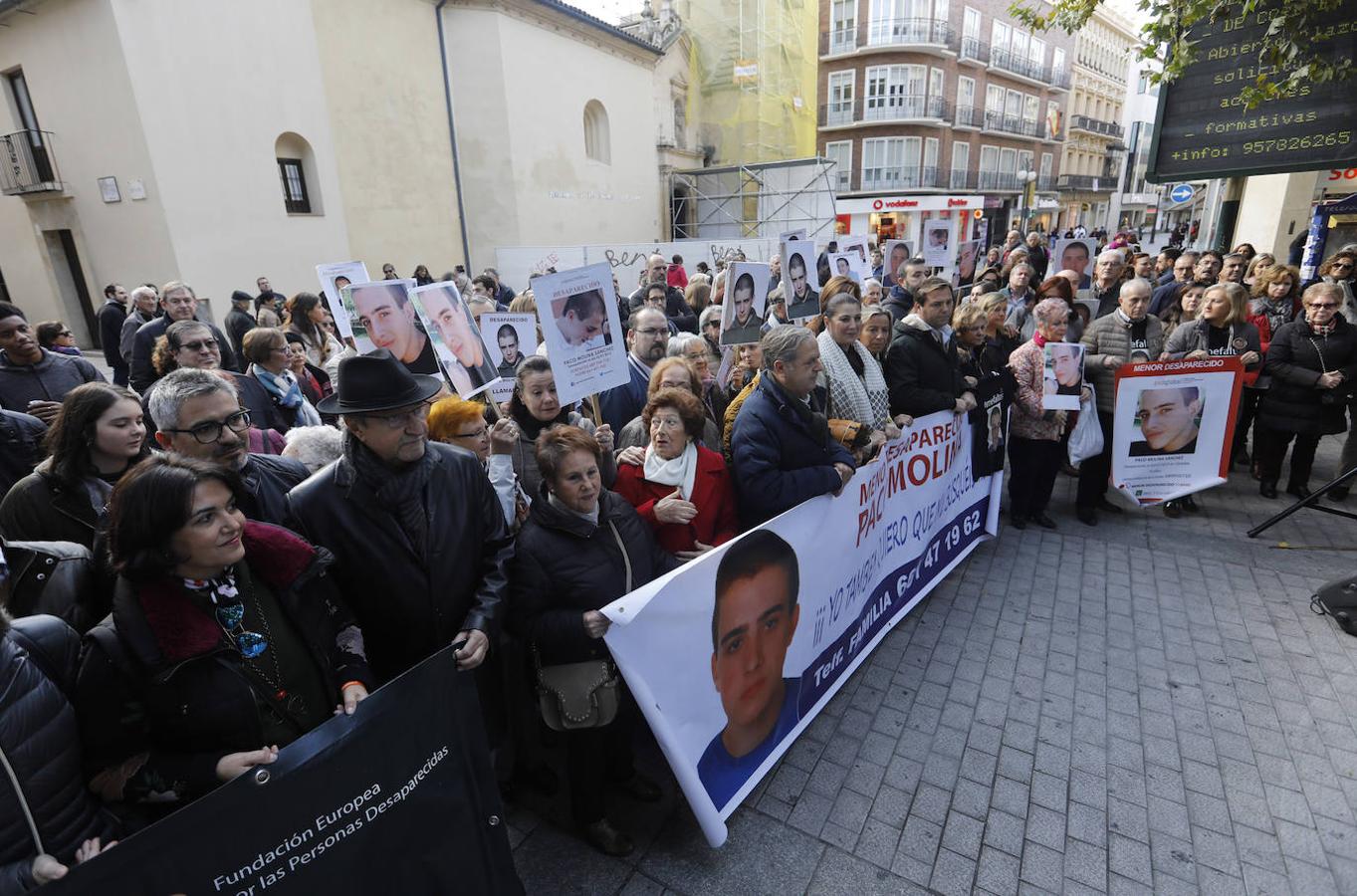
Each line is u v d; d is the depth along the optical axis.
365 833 1.62
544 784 2.75
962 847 2.46
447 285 3.47
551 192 18.41
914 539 3.88
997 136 37.25
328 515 2.02
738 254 15.49
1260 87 6.13
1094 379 5.19
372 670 2.23
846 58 32.28
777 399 2.88
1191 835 2.50
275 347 4.02
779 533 2.62
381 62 14.77
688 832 2.55
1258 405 5.63
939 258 8.23
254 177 12.47
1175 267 7.21
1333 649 3.60
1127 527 5.23
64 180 12.36
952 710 3.19
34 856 1.30
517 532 2.77
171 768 1.49
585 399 3.89
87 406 2.13
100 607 1.81
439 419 2.74
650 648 2.13
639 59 21.30
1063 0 6.25
